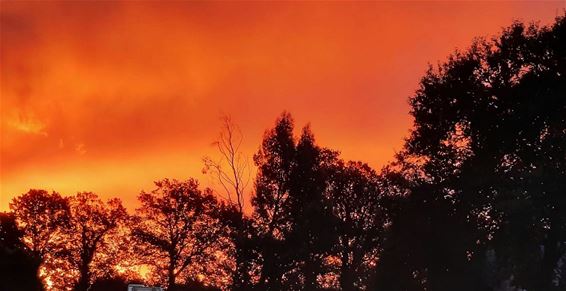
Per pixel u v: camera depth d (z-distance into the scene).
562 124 51.66
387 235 61.50
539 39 53.50
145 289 48.31
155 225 104.88
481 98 55.84
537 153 52.88
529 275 51.72
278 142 87.88
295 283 82.56
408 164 60.75
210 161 80.69
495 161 54.75
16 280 37.47
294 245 82.19
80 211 111.50
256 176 87.75
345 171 94.88
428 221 56.59
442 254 55.41
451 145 58.72
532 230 50.38
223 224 96.31
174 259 101.19
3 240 74.44
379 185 92.19
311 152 88.31
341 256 93.44
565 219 50.22
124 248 109.69
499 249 53.31
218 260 99.19
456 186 56.16
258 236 81.62
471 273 55.06
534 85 52.84
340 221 89.75
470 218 55.94
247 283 81.81
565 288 54.00
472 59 57.25
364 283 90.44
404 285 59.09
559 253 51.78
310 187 87.50
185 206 103.44
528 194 51.12
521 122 52.41
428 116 58.91
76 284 108.12
